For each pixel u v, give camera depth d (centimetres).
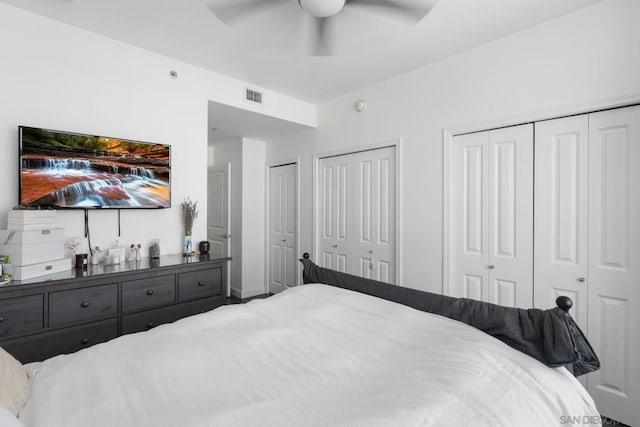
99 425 75
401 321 139
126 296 197
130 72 236
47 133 195
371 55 251
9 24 189
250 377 99
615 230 183
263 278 447
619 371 181
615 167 184
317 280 208
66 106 209
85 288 181
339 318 146
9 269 162
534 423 83
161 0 185
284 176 421
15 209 174
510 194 226
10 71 189
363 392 92
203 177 278
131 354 109
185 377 97
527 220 218
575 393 99
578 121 197
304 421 78
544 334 110
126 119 234
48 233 179
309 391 92
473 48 240
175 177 261
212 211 478
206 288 238
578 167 197
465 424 78
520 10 193
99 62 222
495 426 79
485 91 234
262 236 445
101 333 186
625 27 177
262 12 111
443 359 105
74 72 212
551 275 207
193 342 119
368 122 317
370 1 106
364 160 325
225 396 89
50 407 81
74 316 176
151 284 209
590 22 189
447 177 256
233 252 438
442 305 145
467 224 249
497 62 227
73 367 100
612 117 185
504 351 110
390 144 297
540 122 212
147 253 248
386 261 305
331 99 352
